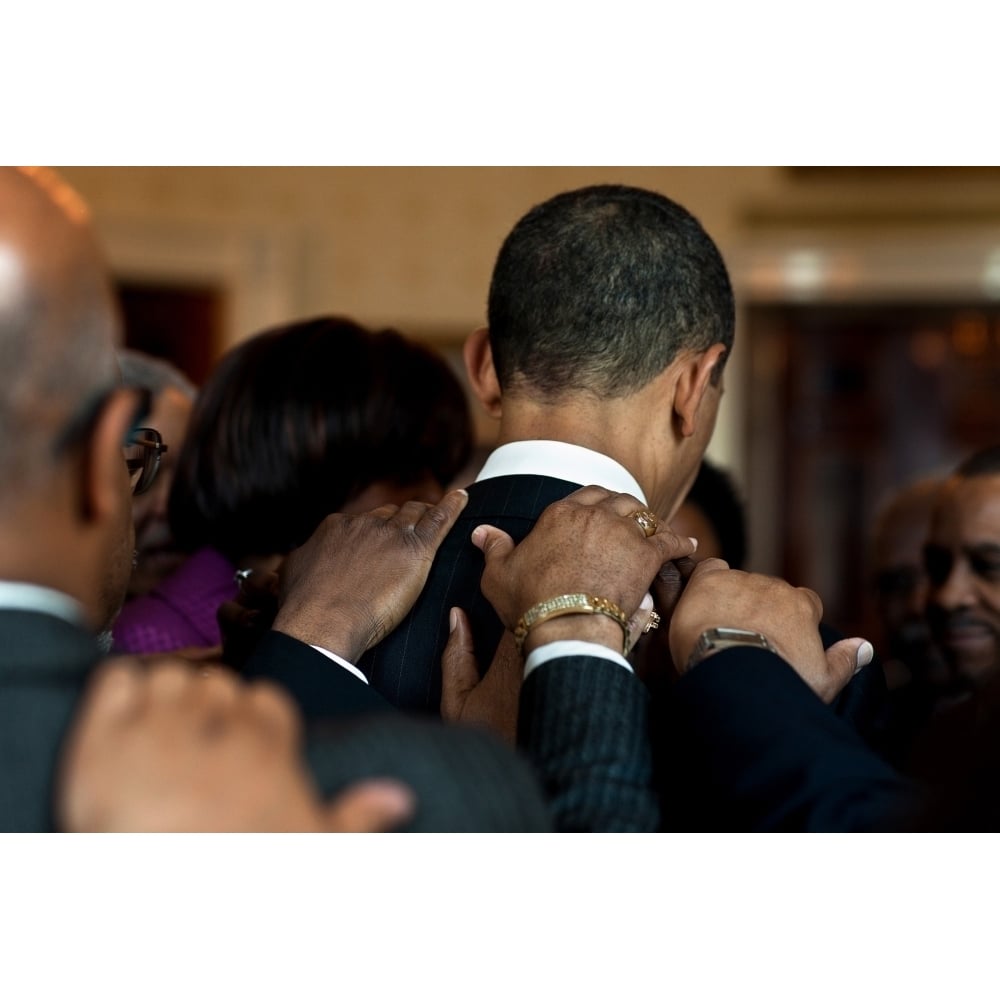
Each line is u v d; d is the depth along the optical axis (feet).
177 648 6.19
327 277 25.02
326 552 4.72
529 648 4.00
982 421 25.36
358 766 2.68
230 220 24.75
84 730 2.36
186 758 2.35
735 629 4.08
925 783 3.35
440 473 6.31
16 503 2.48
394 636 4.52
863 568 25.73
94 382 2.54
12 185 2.51
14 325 2.41
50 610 2.51
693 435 4.75
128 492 3.50
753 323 25.44
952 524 6.73
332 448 6.03
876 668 4.85
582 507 4.25
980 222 24.43
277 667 4.29
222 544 6.33
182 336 24.66
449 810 2.72
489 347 4.96
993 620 6.59
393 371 6.14
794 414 25.80
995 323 25.18
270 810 2.36
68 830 2.33
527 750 3.78
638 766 3.71
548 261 4.50
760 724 3.70
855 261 24.76
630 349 4.49
